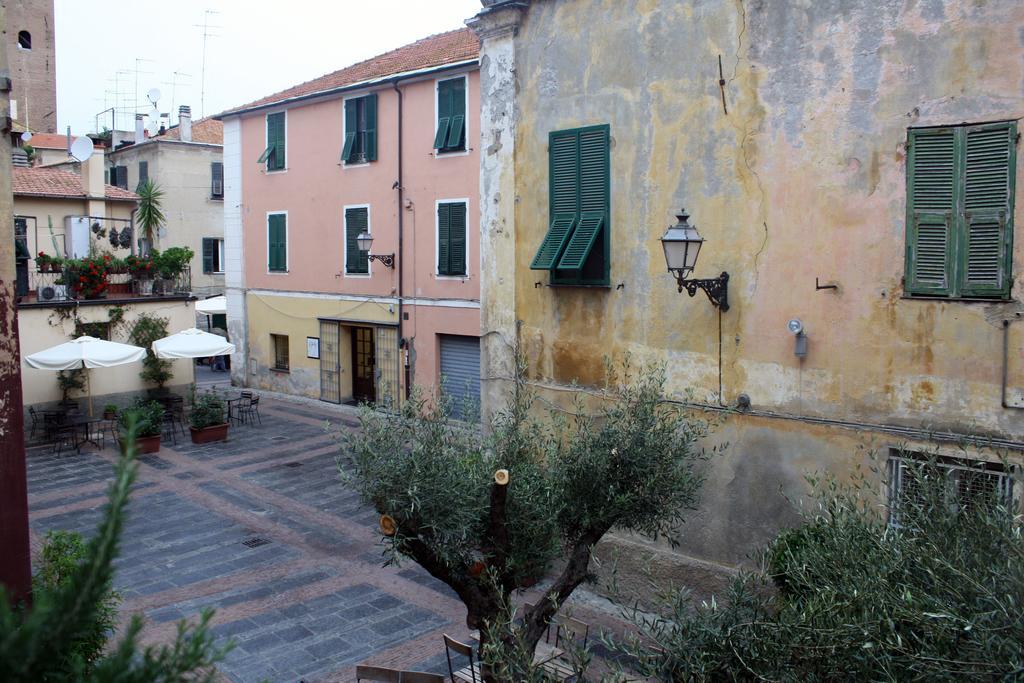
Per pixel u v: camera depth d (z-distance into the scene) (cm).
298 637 1013
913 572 468
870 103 820
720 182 938
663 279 995
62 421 1970
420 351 2302
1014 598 409
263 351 2842
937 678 411
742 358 933
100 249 2555
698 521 984
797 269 883
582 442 760
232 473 1773
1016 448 741
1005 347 748
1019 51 731
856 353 844
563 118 1077
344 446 678
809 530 666
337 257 2520
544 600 712
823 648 443
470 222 2136
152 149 3769
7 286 679
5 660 210
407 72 2203
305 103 2561
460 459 691
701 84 945
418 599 1133
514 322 1152
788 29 873
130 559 1266
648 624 541
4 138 679
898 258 810
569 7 1062
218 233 3903
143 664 229
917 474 535
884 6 805
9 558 686
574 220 1063
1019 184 738
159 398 2223
